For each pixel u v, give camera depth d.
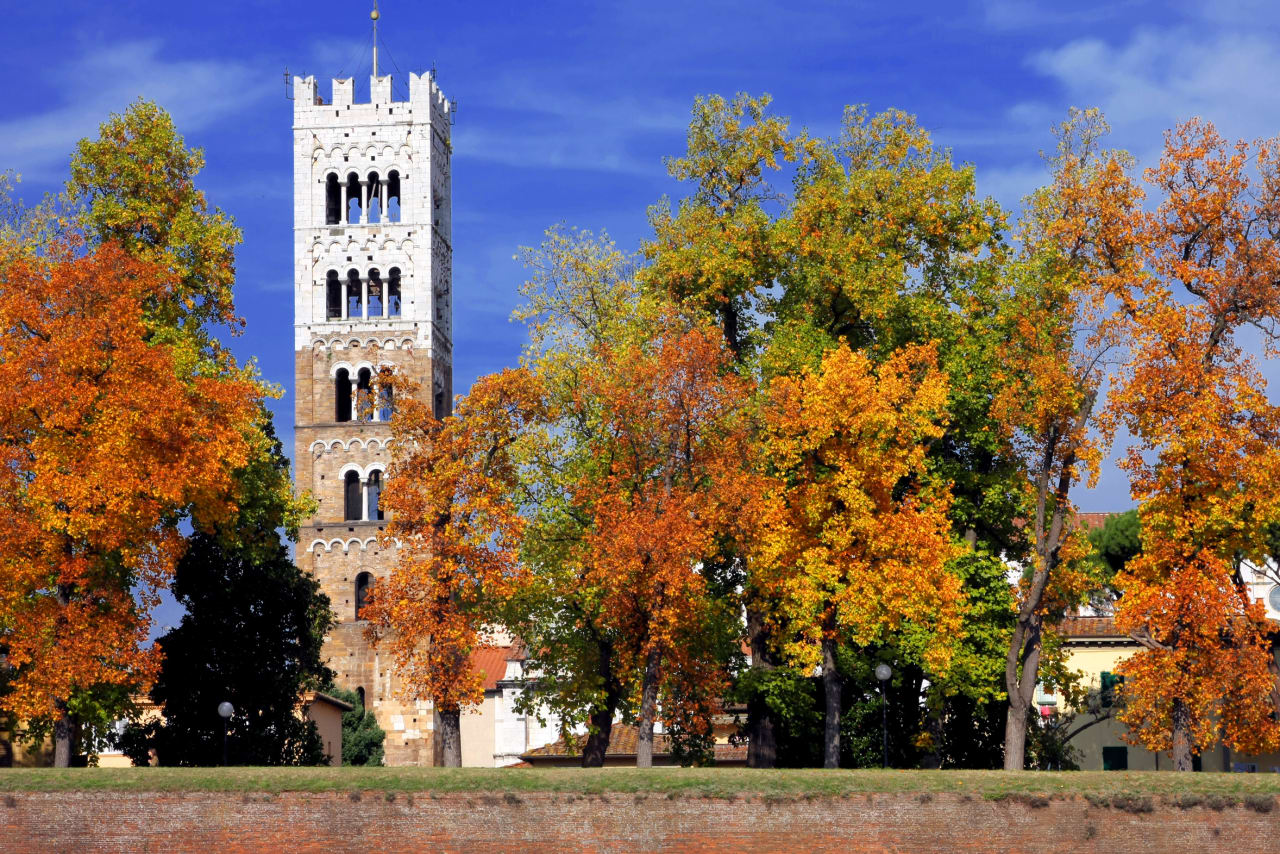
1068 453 56.94
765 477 59.47
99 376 57.81
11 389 55.72
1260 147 57.12
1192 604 54.84
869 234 69.06
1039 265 60.47
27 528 55.94
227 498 65.62
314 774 49.59
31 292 58.00
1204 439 54.69
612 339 67.88
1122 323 56.06
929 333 67.31
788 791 49.22
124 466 56.03
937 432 58.22
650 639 57.25
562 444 66.00
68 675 55.94
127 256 60.75
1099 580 62.81
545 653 66.75
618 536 55.97
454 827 48.59
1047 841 48.88
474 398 59.97
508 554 58.41
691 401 58.88
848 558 57.88
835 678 59.56
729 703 67.44
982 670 61.66
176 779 48.97
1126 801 49.09
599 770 50.78
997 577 63.97
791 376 62.75
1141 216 57.53
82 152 69.50
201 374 67.38
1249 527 56.59
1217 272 56.16
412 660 62.81
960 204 69.62
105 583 58.78
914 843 48.84
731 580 68.00
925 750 67.19
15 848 48.03
